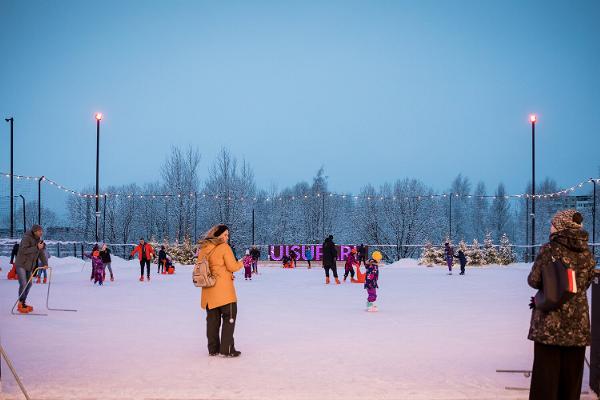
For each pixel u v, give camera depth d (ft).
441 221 237.25
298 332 36.01
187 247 152.66
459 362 26.76
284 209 250.16
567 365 18.15
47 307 46.91
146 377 23.63
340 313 46.37
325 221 250.16
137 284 79.82
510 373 24.44
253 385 22.29
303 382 22.80
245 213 224.94
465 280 90.07
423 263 148.77
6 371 24.70
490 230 267.39
